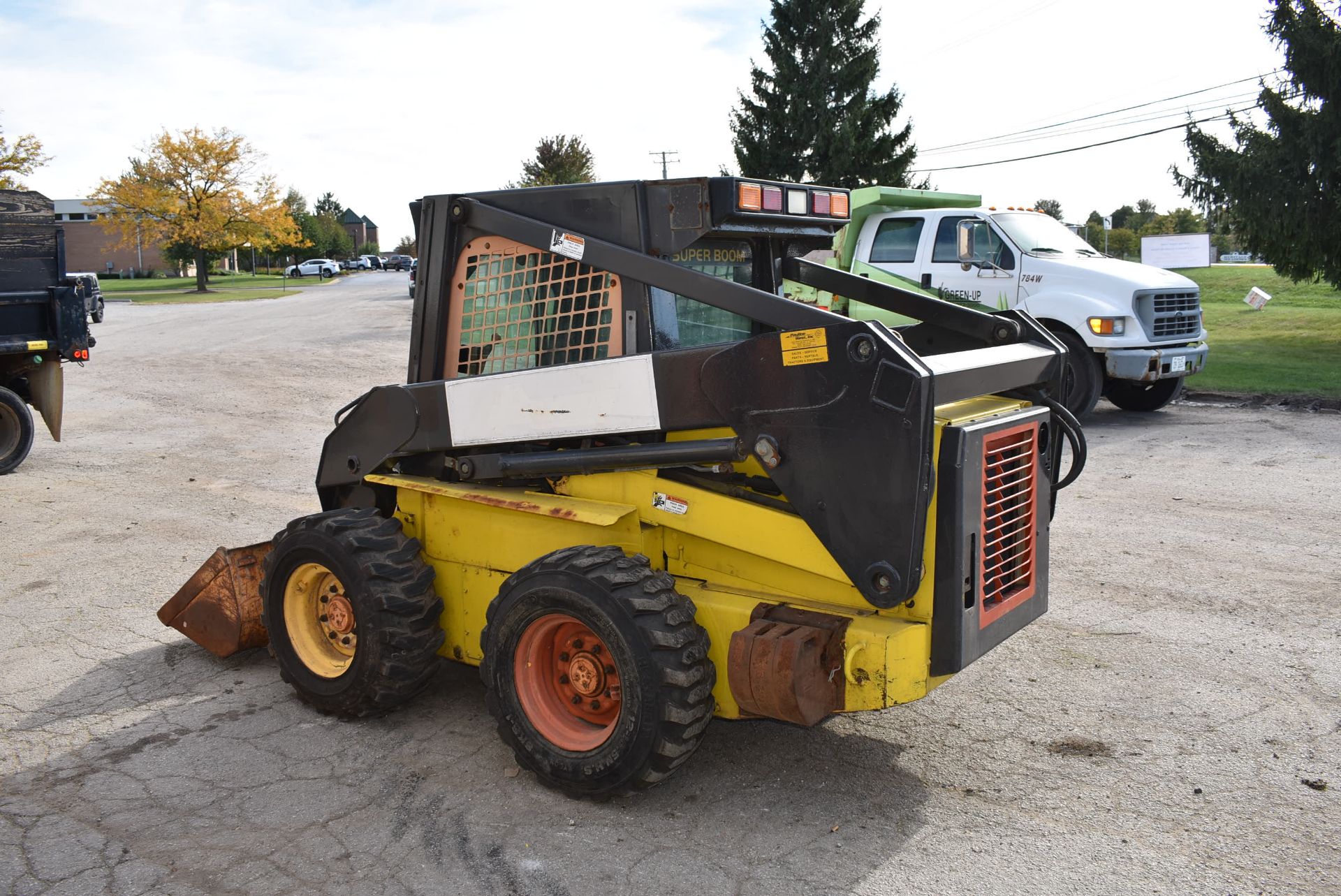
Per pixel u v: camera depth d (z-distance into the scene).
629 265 3.92
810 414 3.43
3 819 3.80
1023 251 11.80
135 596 6.44
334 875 3.42
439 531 4.57
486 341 4.44
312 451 11.41
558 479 4.23
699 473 3.95
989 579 3.76
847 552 3.42
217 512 8.64
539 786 4.01
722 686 3.80
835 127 38.12
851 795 3.92
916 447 3.23
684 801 3.88
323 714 4.69
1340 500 8.20
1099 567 6.75
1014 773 4.09
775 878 3.37
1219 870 3.39
